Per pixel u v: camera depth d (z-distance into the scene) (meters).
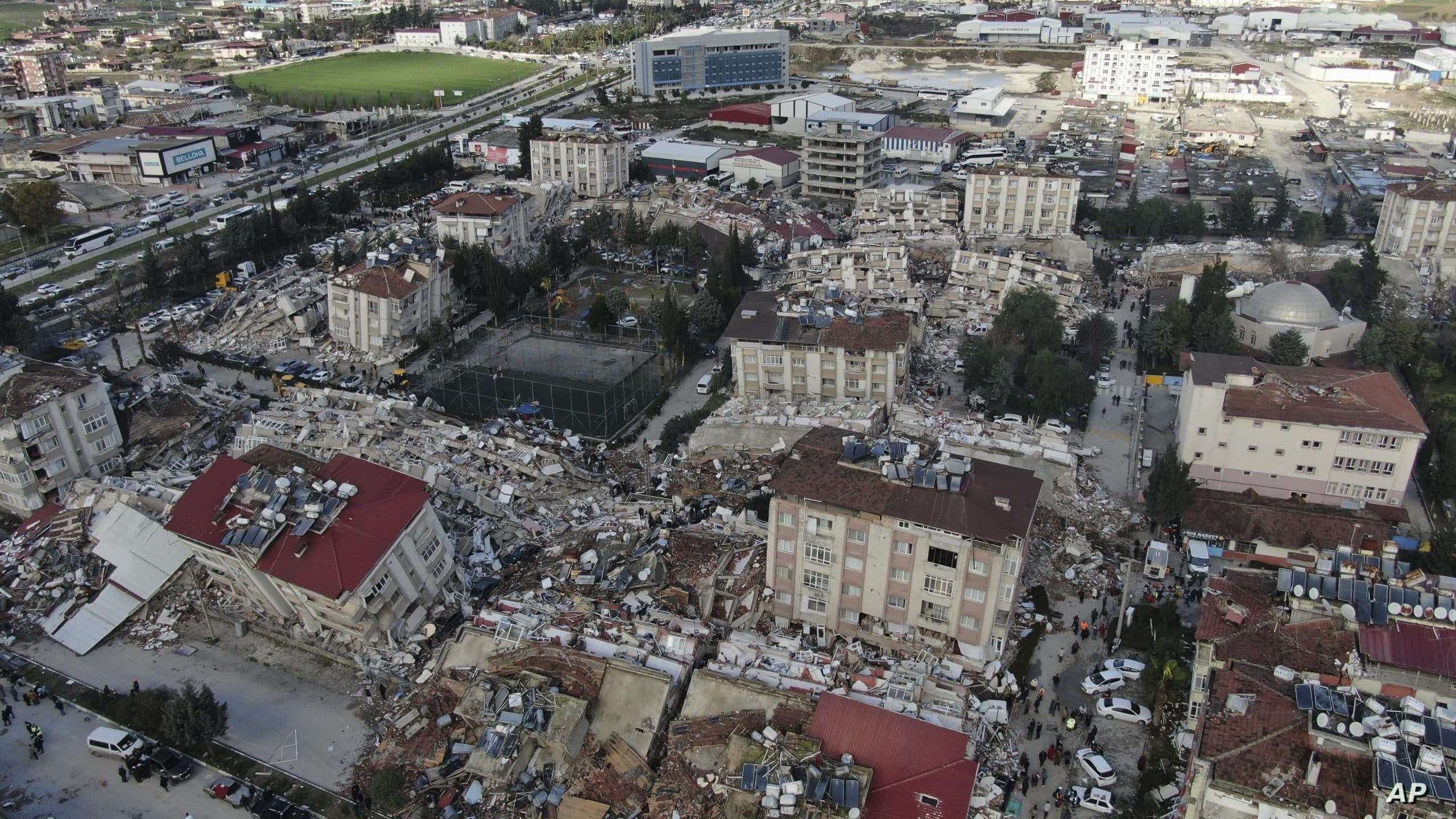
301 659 106.31
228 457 110.31
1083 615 110.50
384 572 100.75
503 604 102.44
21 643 109.44
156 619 113.00
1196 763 76.94
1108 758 91.88
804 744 80.12
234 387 174.12
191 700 92.94
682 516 124.25
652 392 165.75
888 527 95.88
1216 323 175.25
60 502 132.38
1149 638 106.06
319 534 100.38
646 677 89.06
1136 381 171.88
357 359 185.25
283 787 90.12
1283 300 175.88
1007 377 158.62
